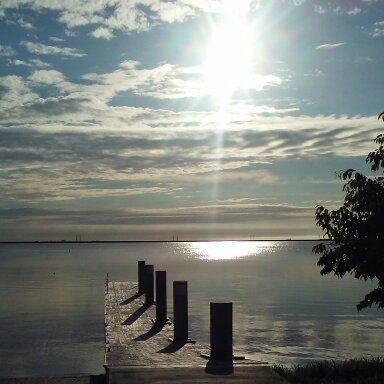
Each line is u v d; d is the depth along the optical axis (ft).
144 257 420.36
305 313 98.78
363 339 74.23
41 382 29.25
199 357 35.83
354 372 30.86
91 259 377.71
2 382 29.30
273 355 64.08
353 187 27.22
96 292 139.54
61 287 153.79
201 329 79.97
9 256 460.55
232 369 28.71
